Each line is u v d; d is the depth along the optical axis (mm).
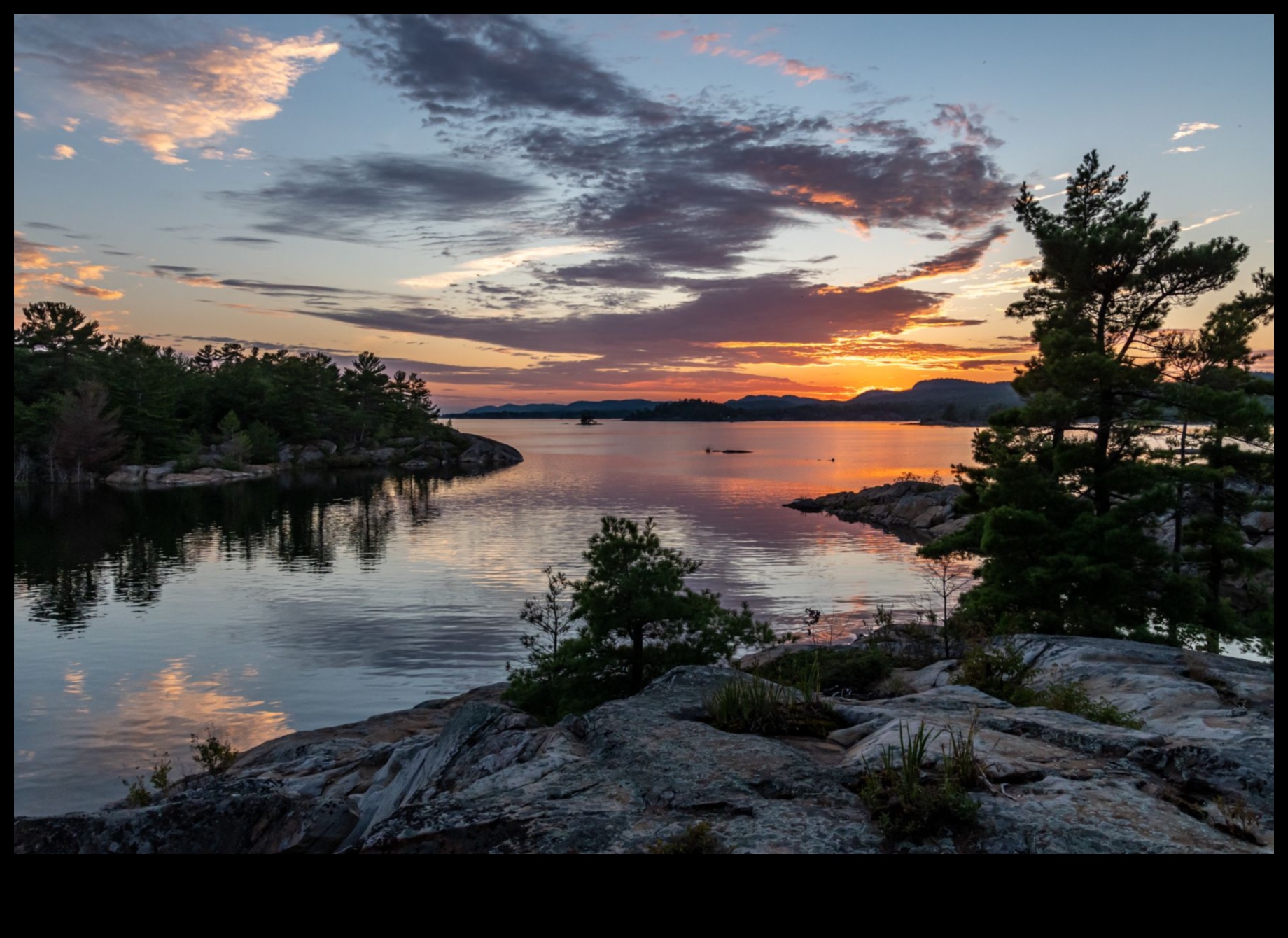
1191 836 4344
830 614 40469
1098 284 28984
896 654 22156
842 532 75312
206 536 72062
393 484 129375
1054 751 5812
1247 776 5145
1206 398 24703
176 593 47594
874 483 129875
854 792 5133
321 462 166250
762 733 6672
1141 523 25547
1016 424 27594
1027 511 25531
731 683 7449
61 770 21312
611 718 6809
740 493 114812
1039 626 24672
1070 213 30328
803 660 19328
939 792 4629
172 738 23969
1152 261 27594
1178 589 24609
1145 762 5680
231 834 6664
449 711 22125
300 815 6871
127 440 126062
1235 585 37469
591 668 19969
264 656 33500
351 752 14188
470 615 41156
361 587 49219
